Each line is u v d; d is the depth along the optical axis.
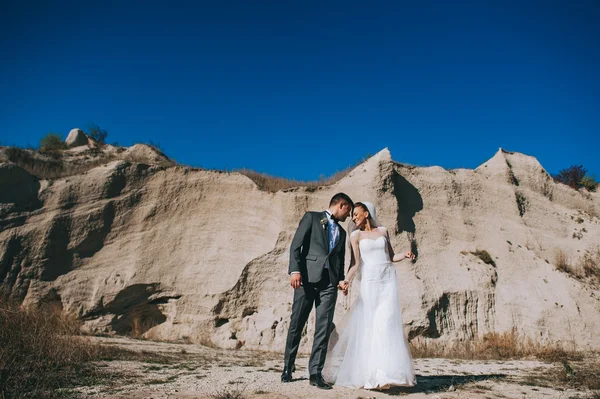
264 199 15.13
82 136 19.28
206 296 13.91
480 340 12.80
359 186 14.73
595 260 14.97
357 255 6.21
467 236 15.02
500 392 5.92
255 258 13.95
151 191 15.66
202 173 15.95
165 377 6.52
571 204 17.09
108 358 8.09
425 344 12.12
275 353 11.52
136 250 14.75
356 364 5.76
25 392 5.25
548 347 11.77
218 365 8.19
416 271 13.73
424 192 15.50
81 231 14.73
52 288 13.95
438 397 5.41
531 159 17.64
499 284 13.85
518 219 15.64
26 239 14.25
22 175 14.95
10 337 7.07
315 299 6.02
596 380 6.73
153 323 14.26
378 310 5.80
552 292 13.39
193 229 15.13
